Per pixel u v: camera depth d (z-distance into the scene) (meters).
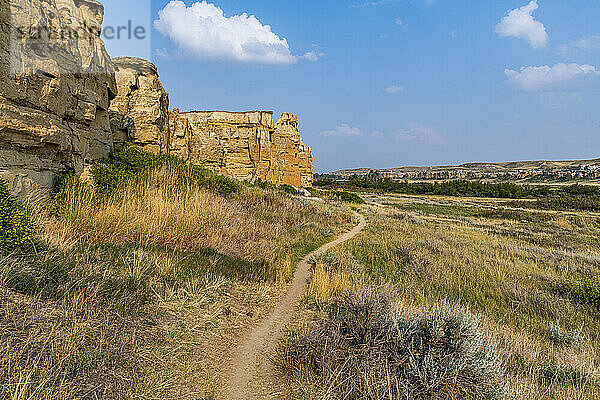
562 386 4.92
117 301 5.23
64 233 7.25
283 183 50.09
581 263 15.38
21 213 6.03
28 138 7.48
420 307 7.62
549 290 10.61
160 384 3.84
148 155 15.68
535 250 18.88
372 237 19.00
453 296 9.53
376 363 4.43
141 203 10.54
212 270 8.05
